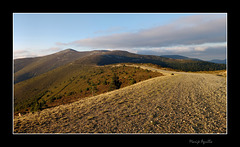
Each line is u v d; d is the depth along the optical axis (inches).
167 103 402.9
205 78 1044.5
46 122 323.3
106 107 414.9
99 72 4586.6
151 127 251.9
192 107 352.8
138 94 577.6
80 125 287.4
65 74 6879.9
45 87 5497.1
